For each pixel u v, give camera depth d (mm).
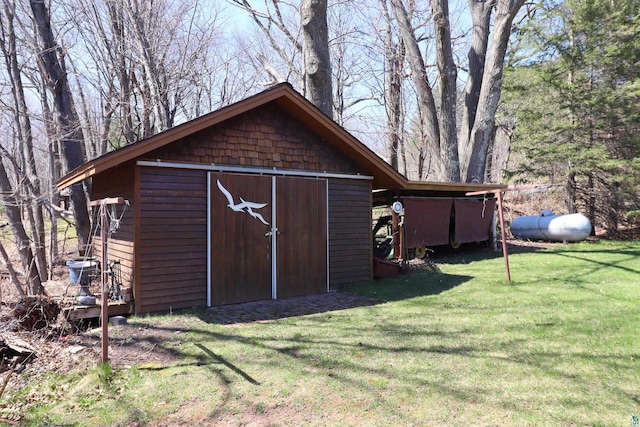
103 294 3955
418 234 11188
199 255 6348
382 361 4059
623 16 14188
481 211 13141
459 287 7586
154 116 15867
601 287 7066
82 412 3168
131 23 13992
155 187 5984
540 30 15273
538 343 4457
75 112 12789
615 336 4598
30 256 7645
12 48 9719
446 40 13531
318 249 7656
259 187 6973
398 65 19375
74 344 4758
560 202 20625
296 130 7473
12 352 4391
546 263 9859
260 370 3889
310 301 6848
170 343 4676
